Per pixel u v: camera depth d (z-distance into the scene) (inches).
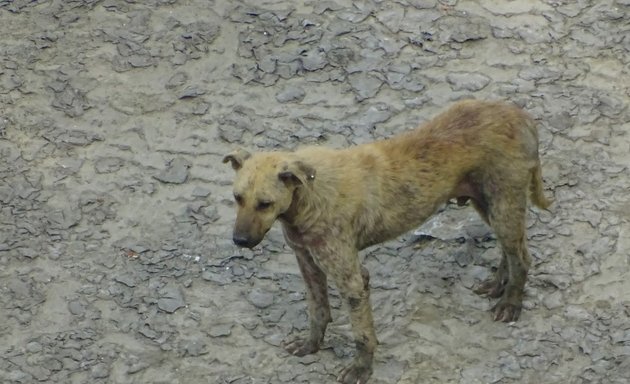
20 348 1136.2
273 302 1170.6
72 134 1392.7
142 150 1365.7
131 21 1537.9
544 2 1502.2
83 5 1567.4
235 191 978.1
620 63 1408.7
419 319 1135.0
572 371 1065.5
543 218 1224.8
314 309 1091.9
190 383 1093.1
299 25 1505.9
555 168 1283.2
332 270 1035.3
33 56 1498.5
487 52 1443.2
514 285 1117.7
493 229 1096.2
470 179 1087.6
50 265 1229.1
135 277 1207.6
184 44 1494.8
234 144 1358.3
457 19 1488.7
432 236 1222.9
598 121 1336.1
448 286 1168.2
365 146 1065.5
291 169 967.0
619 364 1064.8
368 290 1085.1
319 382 1082.7
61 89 1450.5
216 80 1448.1
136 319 1161.4
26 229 1270.9
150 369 1109.7
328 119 1376.7
